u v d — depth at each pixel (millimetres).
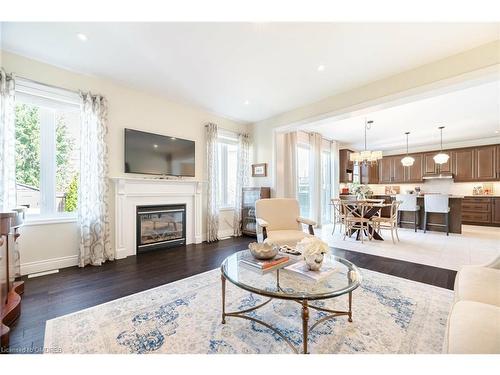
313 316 1807
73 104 2994
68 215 3002
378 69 2908
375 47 2457
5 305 1752
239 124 5148
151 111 3717
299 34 2250
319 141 6184
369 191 5820
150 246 3680
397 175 8133
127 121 3451
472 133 6078
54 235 2850
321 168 6309
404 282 2479
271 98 3865
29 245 2688
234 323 1720
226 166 5012
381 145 7727
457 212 5254
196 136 4367
